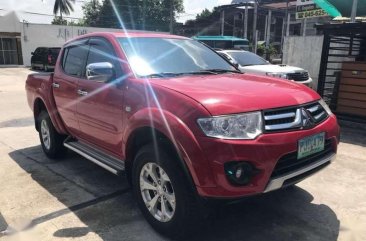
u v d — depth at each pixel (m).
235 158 2.74
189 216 3.00
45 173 4.93
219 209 3.74
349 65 7.80
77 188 4.40
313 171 3.22
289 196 4.09
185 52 4.34
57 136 5.29
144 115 3.19
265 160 2.80
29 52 32.62
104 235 3.34
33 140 6.71
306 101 3.29
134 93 3.45
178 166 3.00
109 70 3.71
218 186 2.77
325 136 3.31
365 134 6.90
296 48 12.93
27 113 9.45
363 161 5.29
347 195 4.14
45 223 3.56
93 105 4.07
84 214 3.73
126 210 3.82
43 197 4.15
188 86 3.27
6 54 32.03
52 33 33.56
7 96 12.74
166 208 3.23
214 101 2.93
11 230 3.44
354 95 7.79
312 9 16.08
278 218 3.61
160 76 3.74
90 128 4.28
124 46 3.95
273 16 52.97
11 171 5.02
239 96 3.06
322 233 3.34
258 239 3.24
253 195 2.85
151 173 3.29
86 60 4.44
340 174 4.77
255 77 3.94
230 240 3.22
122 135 3.67
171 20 40.16
